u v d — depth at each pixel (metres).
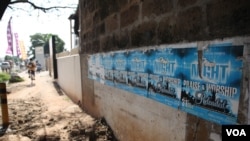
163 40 2.37
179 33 2.11
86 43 5.70
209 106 1.80
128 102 3.32
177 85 2.18
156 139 2.61
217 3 1.68
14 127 4.98
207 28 1.78
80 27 6.34
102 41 4.35
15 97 9.41
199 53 1.88
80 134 4.24
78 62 6.95
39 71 26.56
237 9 1.53
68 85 9.26
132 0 3.02
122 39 3.40
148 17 2.63
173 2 2.18
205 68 1.82
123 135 3.57
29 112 6.39
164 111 2.42
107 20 4.01
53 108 6.74
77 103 7.29
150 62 2.64
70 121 5.10
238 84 1.54
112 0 3.72
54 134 4.34
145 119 2.84
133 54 3.06
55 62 14.93
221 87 1.68
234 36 1.56
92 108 5.37
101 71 4.52
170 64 2.27
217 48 1.70
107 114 4.31
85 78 6.00
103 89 4.47
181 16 2.08
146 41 2.71
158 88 2.50
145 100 2.82
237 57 1.54
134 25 2.99
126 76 3.33
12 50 18.00
